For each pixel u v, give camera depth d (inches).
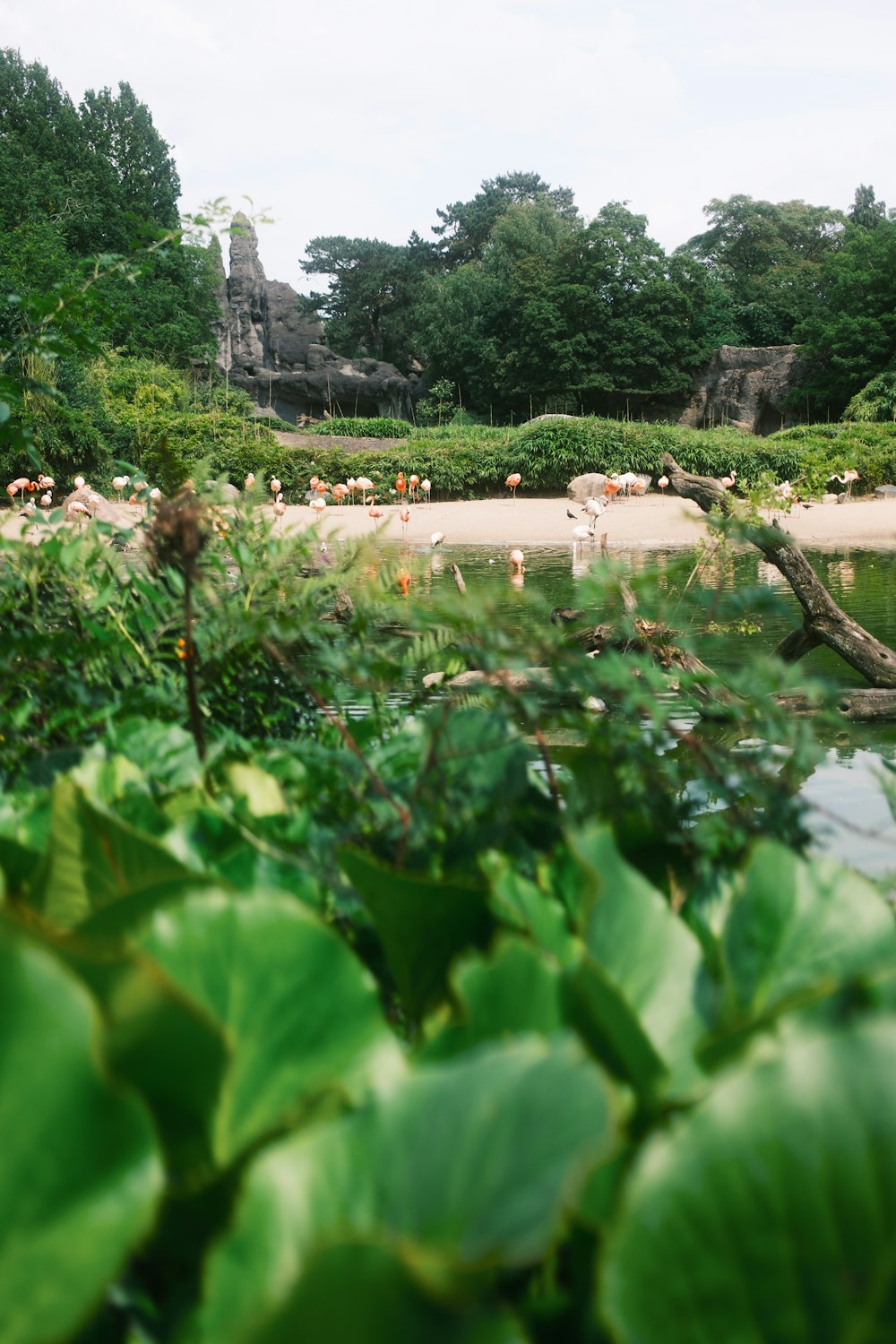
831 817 50.5
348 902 41.3
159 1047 19.6
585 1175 16.5
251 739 82.9
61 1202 16.7
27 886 35.5
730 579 478.3
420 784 46.9
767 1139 16.9
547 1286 20.2
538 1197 15.9
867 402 1977.1
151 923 23.2
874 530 834.8
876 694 219.5
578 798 46.7
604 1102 16.6
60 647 78.3
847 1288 16.5
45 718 80.0
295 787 55.5
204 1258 21.0
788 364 2336.4
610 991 22.3
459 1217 16.6
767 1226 16.8
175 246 135.5
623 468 1339.8
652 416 2598.4
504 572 569.0
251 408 1796.3
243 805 48.1
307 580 94.0
